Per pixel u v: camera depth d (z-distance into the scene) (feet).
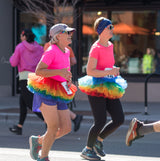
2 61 104.53
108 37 41.29
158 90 94.79
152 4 96.12
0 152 46.57
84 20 99.25
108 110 42.22
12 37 104.42
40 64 35.35
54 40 36.09
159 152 48.32
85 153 42.63
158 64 96.48
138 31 97.35
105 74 40.22
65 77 35.09
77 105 89.15
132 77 96.84
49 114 35.63
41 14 90.22
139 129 38.01
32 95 57.52
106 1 97.50
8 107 85.10
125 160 43.19
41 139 38.50
